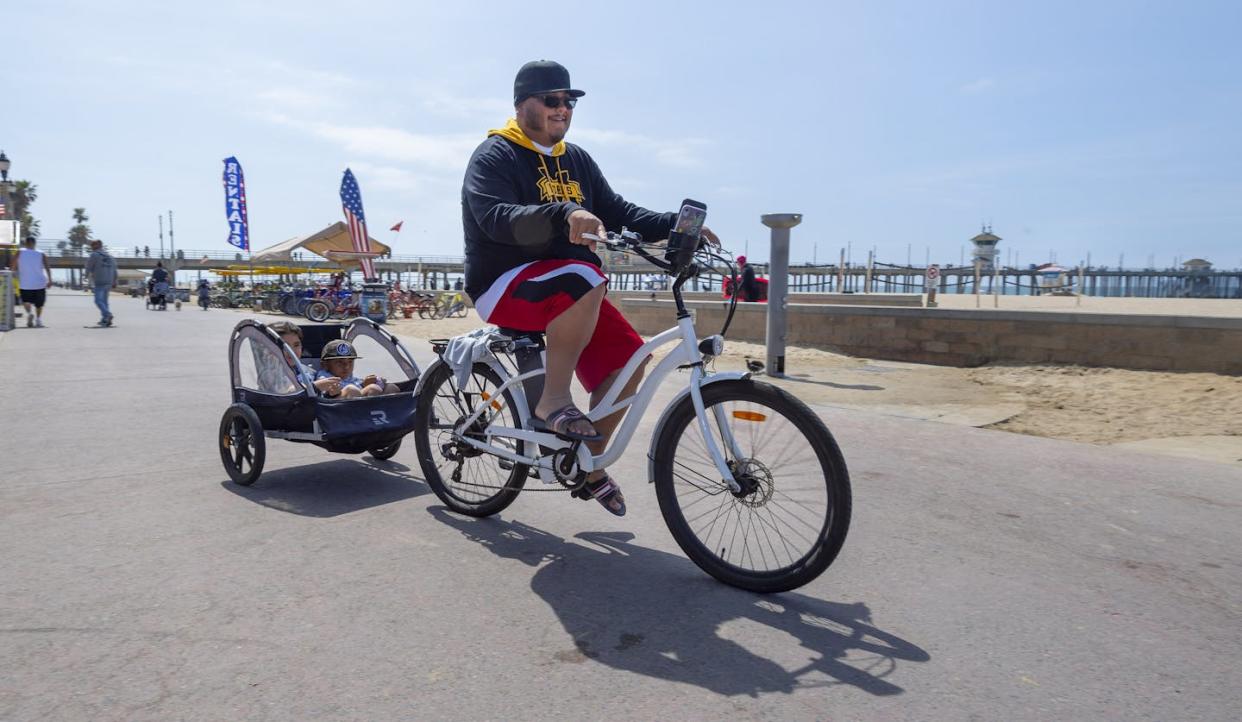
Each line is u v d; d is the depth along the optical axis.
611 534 3.65
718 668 2.38
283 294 22.98
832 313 11.74
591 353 3.40
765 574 2.92
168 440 5.44
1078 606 2.86
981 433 5.90
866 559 3.32
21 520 3.70
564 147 3.50
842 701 2.20
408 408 4.41
